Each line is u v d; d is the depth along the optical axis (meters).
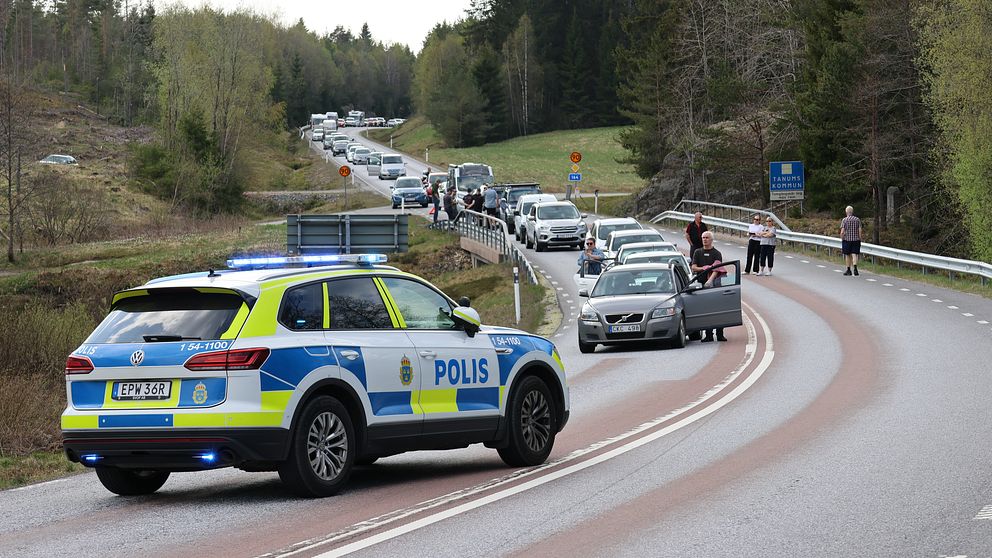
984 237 54.84
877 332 27.25
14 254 72.44
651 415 16.95
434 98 195.38
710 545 8.73
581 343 27.70
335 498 11.09
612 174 143.25
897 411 15.99
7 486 12.98
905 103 63.97
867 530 9.09
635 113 94.12
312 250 50.81
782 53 77.50
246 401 10.36
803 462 12.36
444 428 12.06
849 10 68.56
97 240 83.44
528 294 43.22
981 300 33.53
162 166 109.50
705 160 78.69
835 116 65.62
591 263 37.91
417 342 11.97
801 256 53.75
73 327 28.55
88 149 133.25
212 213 108.75
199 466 10.45
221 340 10.48
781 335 28.08
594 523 9.64
